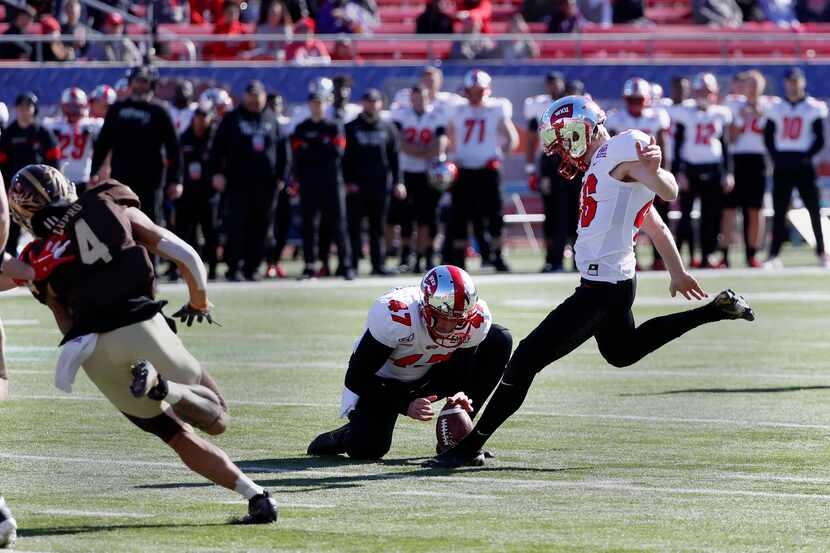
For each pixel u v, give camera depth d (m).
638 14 89.69
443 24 82.00
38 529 19.42
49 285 19.05
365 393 24.47
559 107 24.19
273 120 60.12
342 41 75.12
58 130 61.91
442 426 24.72
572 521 19.92
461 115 63.69
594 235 23.73
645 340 24.44
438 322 23.88
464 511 20.62
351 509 20.77
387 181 62.88
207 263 65.75
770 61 76.44
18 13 73.81
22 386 33.56
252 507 19.78
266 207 60.75
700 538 18.88
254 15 84.31
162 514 20.42
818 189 66.25
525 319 46.91
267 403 31.16
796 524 19.70
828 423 28.31
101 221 18.84
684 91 65.44
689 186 65.81
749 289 58.16
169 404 18.86
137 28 82.38
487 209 64.62
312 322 47.59
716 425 28.16
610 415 29.53
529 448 25.86
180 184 55.16
